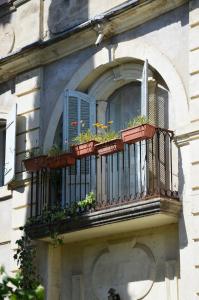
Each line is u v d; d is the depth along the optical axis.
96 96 16.41
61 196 15.88
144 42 15.29
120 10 15.46
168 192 14.05
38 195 16.12
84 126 16.16
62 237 15.39
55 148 15.79
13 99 17.91
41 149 16.64
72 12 17.08
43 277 15.80
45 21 17.72
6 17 18.73
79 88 16.53
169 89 14.65
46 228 15.24
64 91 16.53
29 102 17.39
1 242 17.16
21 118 17.47
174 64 14.65
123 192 15.16
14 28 18.44
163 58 14.84
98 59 16.12
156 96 15.09
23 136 17.30
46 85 17.17
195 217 13.45
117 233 15.10
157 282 14.20
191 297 13.18
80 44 16.52
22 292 7.45
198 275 13.14
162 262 14.22
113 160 15.52
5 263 16.91
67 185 15.82
